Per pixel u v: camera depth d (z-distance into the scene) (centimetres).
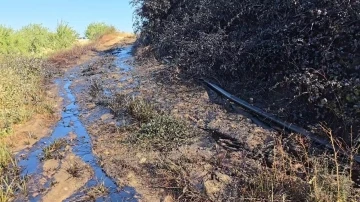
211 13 735
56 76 1004
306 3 496
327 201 312
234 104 564
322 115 439
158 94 680
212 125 511
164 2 1041
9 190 416
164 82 743
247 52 586
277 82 521
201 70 680
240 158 426
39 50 1546
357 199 318
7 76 801
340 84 417
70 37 1712
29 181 446
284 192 343
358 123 399
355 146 375
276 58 541
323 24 473
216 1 723
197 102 604
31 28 1675
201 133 504
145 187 413
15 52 1380
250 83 590
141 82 783
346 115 408
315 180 321
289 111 481
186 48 762
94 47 1455
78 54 1301
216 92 627
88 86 845
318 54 467
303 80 453
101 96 743
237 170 401
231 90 605
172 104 618
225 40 665
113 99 693
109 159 482
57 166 478
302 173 366
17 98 696
